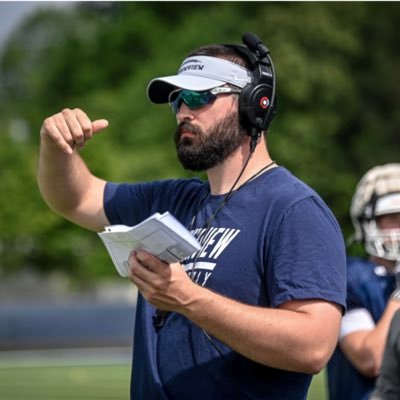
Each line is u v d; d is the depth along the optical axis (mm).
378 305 14898
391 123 101000
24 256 102625
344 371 14906
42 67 123750
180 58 101562
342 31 98188
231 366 10422
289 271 10242
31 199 98750
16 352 49375
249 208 10750
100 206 12625
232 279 10500
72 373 36188
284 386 10492
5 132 100562
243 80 11109
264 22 98062
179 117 11211
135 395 11047
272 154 95125
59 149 12109
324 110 97562
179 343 10672
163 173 94812
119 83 110062
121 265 10031
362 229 15695
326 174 96312
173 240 9320
